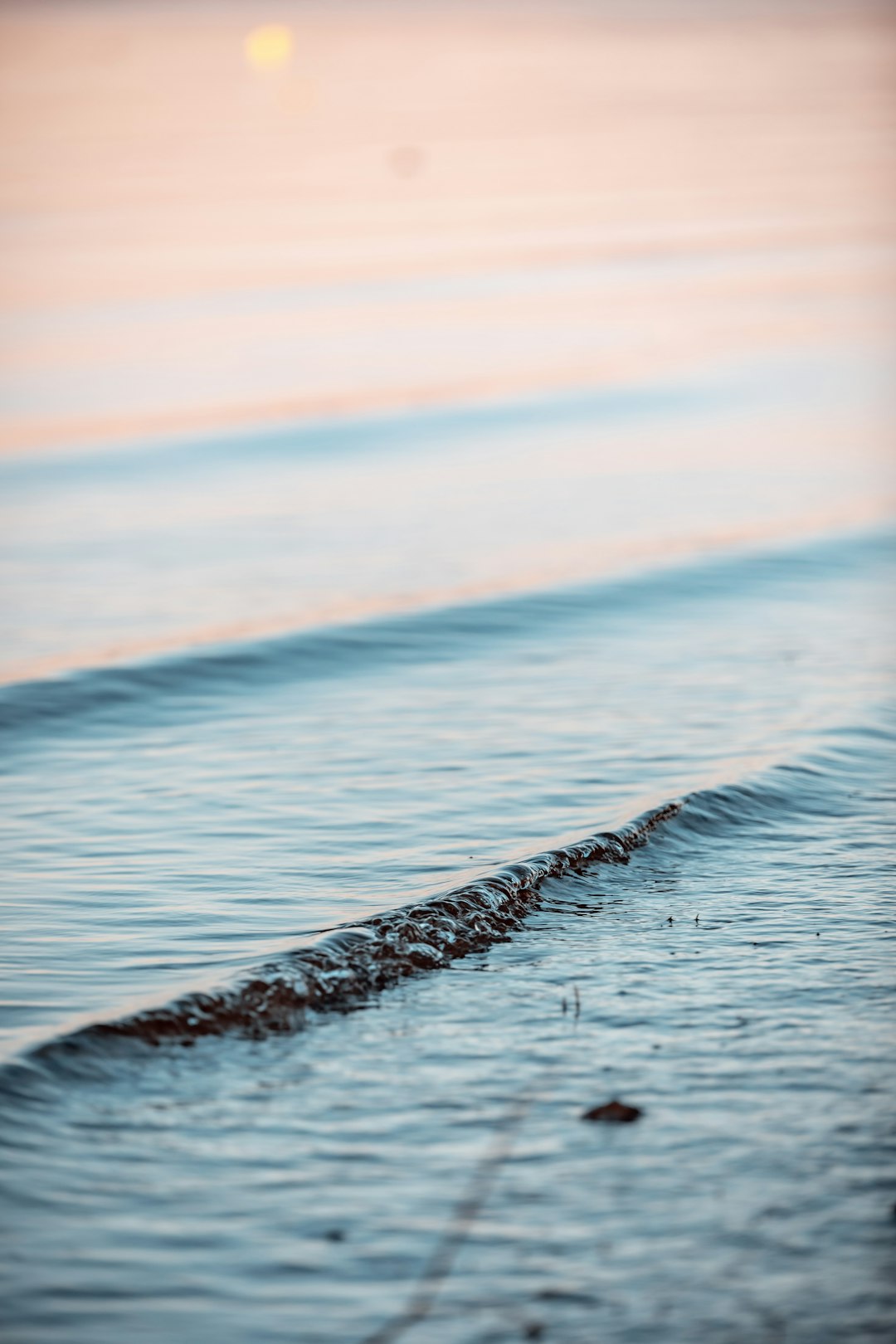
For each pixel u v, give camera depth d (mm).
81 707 36250
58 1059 18391
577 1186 15867
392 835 27375
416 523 57875
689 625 43219
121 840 27328
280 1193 15797
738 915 23641
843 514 56969
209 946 22500
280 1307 13992
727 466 67688
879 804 28922
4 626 44469
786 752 31438
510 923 23312
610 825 26891
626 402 84438
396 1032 19625
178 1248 14852
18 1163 16234
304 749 32844
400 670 39312
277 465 69812
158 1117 17359
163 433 76375
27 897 24484
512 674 38594
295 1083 18203
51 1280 14297
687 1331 13656
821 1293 14172
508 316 119562
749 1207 15477
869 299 123938
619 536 54812
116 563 52500
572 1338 13555
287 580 49625
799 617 43781
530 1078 18281
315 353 103375
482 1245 14875
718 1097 17766
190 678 38500
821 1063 18625
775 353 100250
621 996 20625
